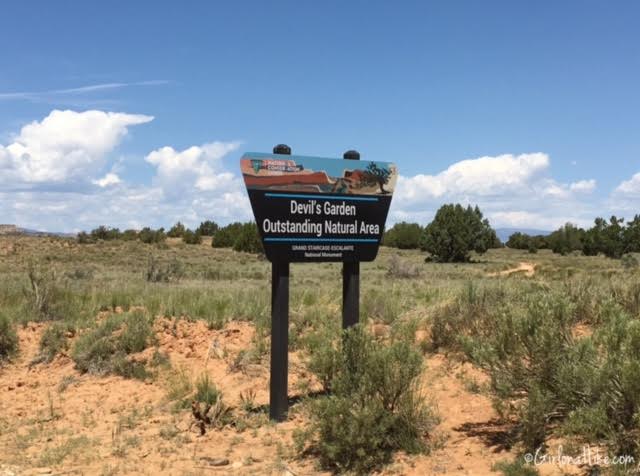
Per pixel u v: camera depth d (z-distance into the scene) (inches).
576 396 142.9
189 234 2591.0
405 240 3065.9
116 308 379.6
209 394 207.9
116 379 251.6
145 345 276.2
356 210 208.7
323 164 203.2
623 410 130.3
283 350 195.8
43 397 239.6
